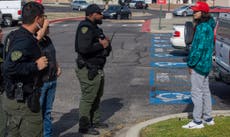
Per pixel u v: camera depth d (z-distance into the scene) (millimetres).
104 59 8781
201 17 8320
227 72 11297
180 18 53906
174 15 65188
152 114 10648
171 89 13547
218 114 9898
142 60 19516
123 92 13078
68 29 36625
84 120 8859
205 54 8344
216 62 12234
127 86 13930
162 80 14961
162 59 19922
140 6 85750
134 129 8820
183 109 11125
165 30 35562
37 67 5562
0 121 6766
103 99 12180
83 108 8828
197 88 8492
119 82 14547
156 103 11758
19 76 5617
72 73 16062
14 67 5531
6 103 5793
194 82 8461
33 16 5676
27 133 5840
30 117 5793
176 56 20953
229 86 13875
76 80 14758
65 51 22312
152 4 96688
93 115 9250
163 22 45875
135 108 11227
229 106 11391
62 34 31953
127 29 37719
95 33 8570
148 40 28656
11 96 5703
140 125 9109
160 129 8719
